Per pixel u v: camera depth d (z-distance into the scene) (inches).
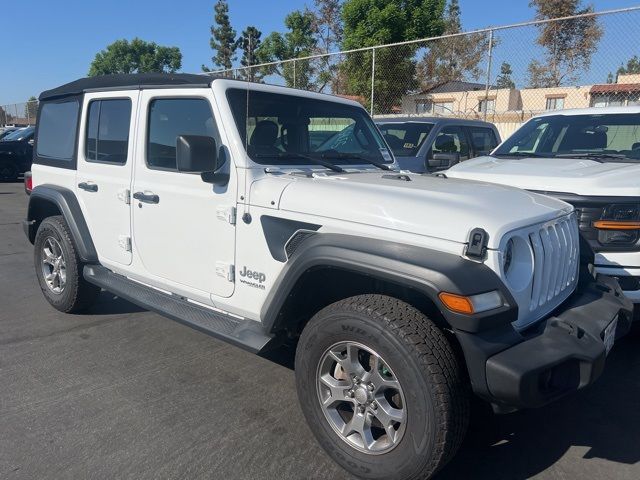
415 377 94.5
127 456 114.2
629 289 159.2
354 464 105.7
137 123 154.2
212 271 135.8
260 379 150.3
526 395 91.5
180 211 141.3
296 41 1070.4
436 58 512.4
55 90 196.4
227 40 1723.7
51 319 194.4
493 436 125.6
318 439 112.3
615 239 160.1
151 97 150.2
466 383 97.6
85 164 175.3
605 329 111.1
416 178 136.3
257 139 133.9
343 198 113.2
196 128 138.9
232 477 108.2
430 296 95.0
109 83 168.4
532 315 109.1
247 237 126.3
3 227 374.3
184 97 141.3
